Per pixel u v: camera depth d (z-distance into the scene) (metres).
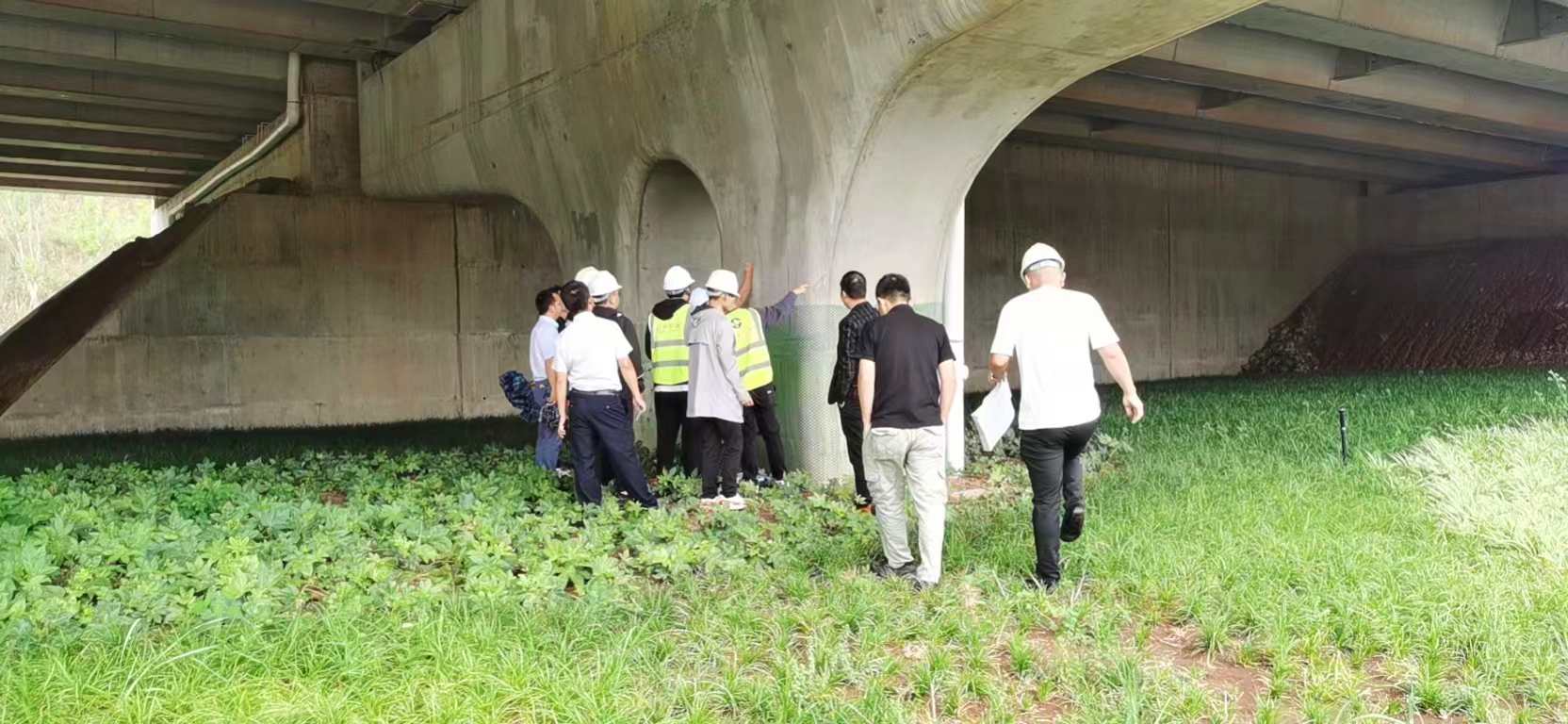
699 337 8.29
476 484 9.01
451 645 4.53
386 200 19.58
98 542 6.26
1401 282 27.97
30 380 17.16
